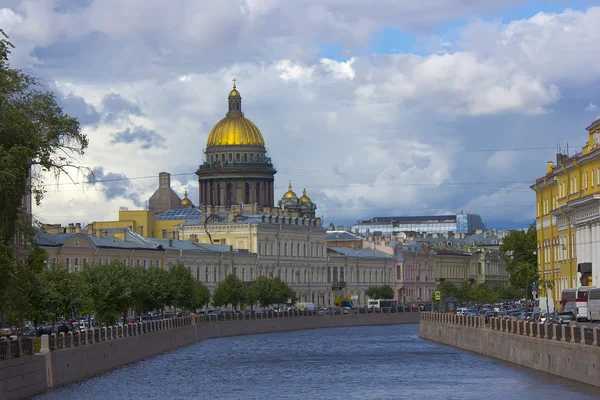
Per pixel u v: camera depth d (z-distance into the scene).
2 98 71.56
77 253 179.50
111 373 101.62
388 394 86.19
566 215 141.12
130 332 117.88
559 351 85.25
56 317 120.00
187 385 94.06
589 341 77.50
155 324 133.88
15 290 74.81
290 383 96.44
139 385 92.69
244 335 186.50
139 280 142.00
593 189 128.38
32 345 80.56
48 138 74.69
